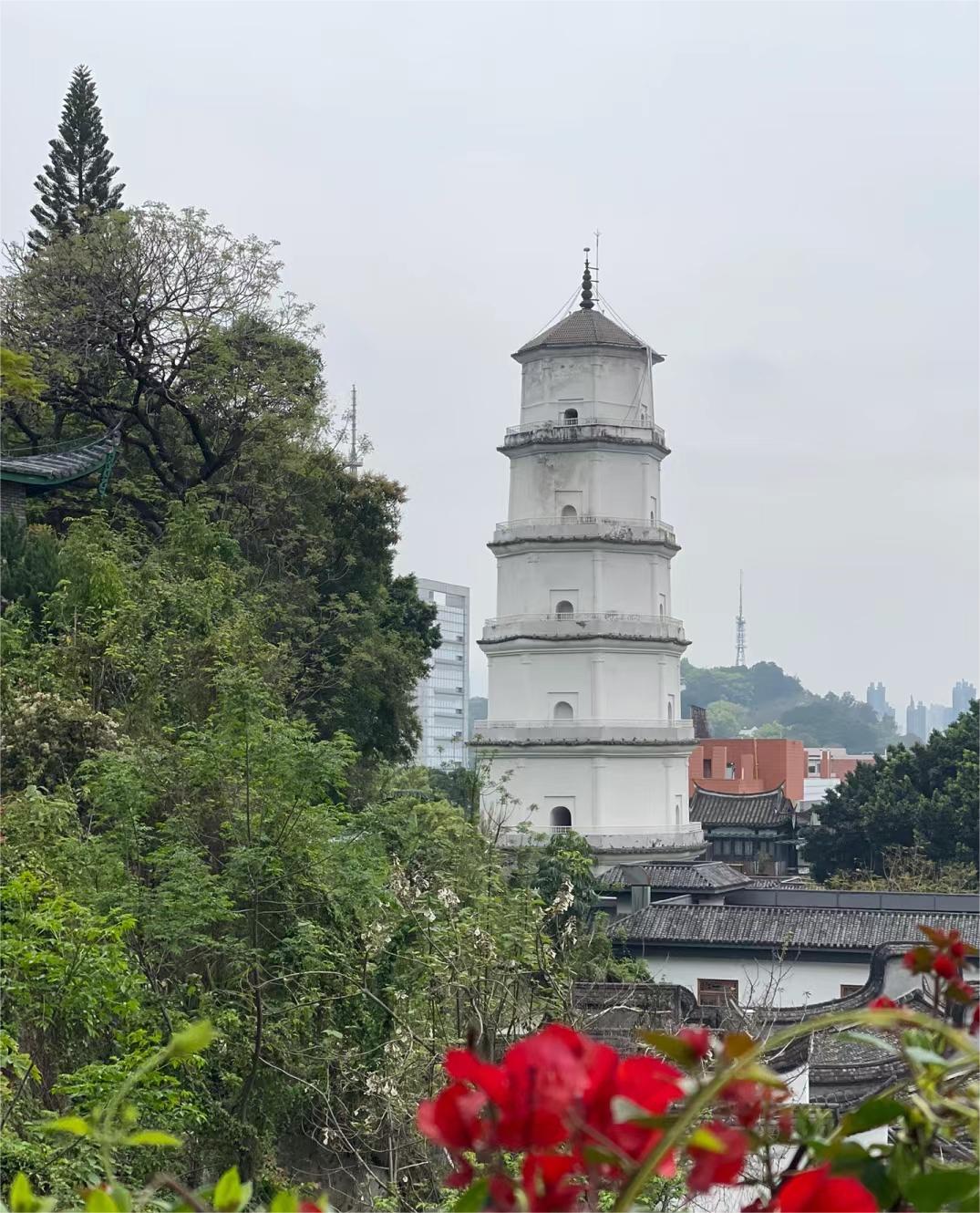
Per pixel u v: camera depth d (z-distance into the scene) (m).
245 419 49.19
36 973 19.03
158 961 23.14
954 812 75.12
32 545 33.50
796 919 50.50
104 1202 3.79
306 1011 23.91
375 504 51.44
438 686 145.75
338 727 46.03
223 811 26.52
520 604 72.12
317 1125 23.30
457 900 23.56
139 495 45.84
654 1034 3.38
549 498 72.25
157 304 48.50
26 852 22.22
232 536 46.94
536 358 73.31
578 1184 3.56
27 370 10.63
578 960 32.78
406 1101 20.55
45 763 26.44
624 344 72.88
